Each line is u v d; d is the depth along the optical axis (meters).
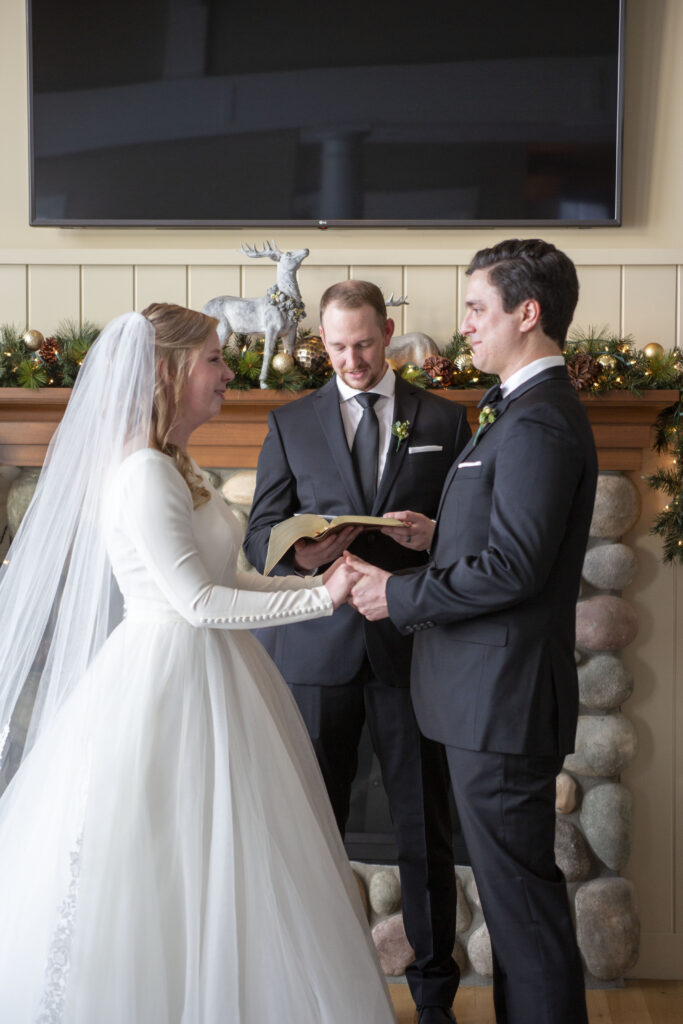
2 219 2.80
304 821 1.69
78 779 1.61
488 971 2.57
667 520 2.52
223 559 1.80
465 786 1.69
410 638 2.15
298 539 1.88
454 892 2.26
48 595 1.79
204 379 1.79
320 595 1.74
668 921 2.63
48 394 2.53
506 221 2.68
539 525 1.60
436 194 2.69
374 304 2.15
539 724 1.67
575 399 1.71
